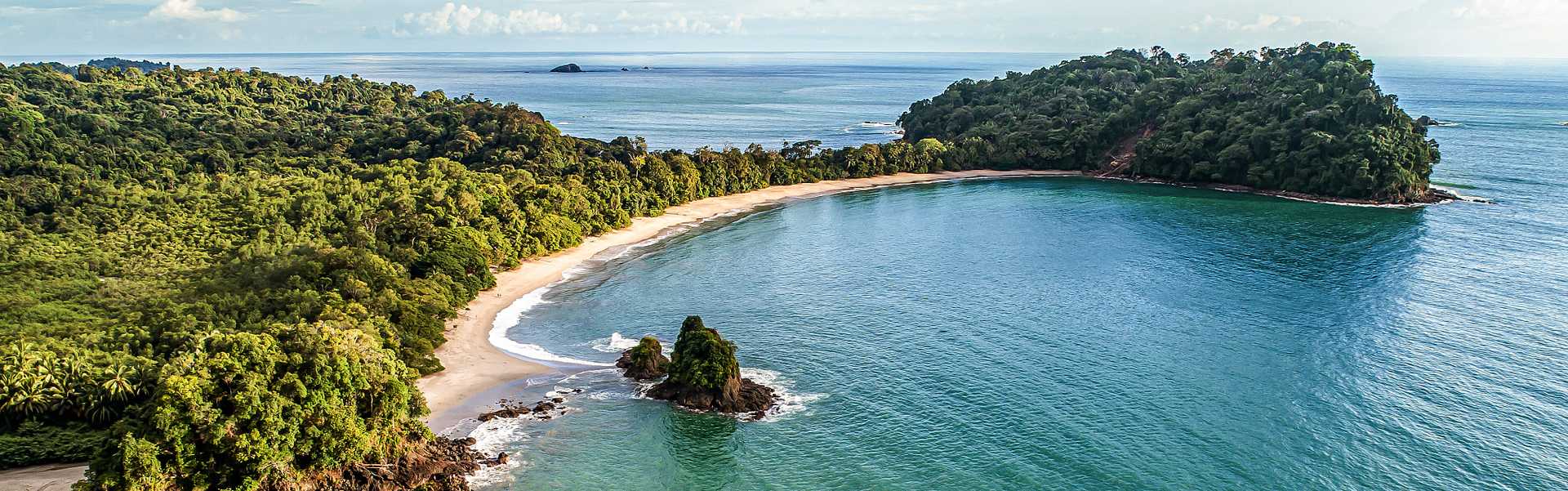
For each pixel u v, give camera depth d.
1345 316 123.38
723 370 94.06
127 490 64.19
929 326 120.44
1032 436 87.88
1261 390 98.31
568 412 92.81
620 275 148.75
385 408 77.19
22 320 100.19
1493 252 160.38
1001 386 99.81
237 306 106.25
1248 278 144.50
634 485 79.94
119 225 141.00
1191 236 178.25
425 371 101.50
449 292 125.25
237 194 158.25
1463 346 110.81
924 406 94.69
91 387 80.62
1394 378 101.00
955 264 155.75
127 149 184.00
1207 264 154.25
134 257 127.25
